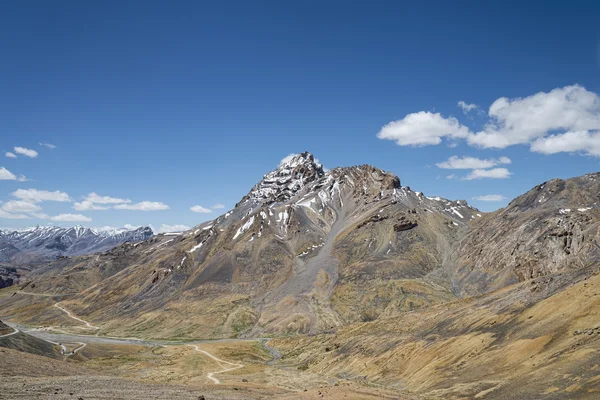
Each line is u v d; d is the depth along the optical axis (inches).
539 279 3476.9
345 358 4060.0
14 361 2669.8
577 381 1748.3
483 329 2987.2
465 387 2247.8
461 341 2984.7
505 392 1959.9
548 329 2396.7
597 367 1770.4
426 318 4153.5
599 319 2187.5
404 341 3678.6
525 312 2802.7
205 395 2176.4
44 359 3016.7
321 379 3444.9
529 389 1877.5
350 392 2294.5
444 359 2906.0
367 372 3513.8
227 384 2920.8
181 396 2070.6
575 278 2938.0
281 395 2396.7
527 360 2234.3
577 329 2217.0
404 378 3051.2
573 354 1978.3
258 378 3531.0
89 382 2289.6
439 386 2485.2
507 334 2669.8
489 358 2519.7
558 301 2618.1
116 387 2197.3
